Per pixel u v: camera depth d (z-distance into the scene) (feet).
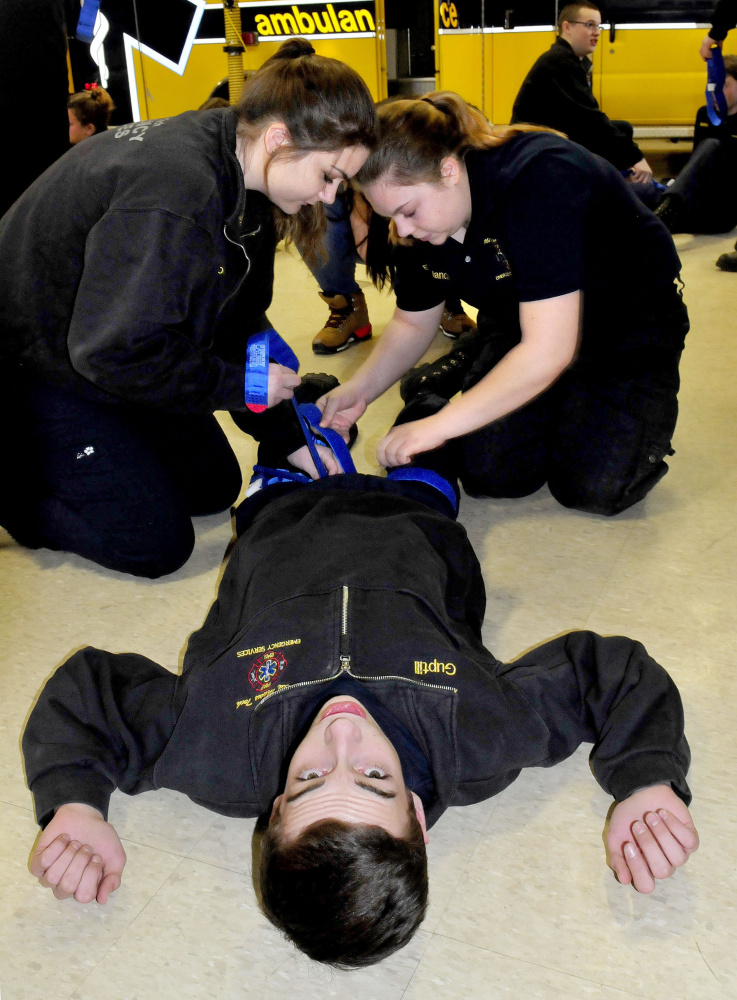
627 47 18.53
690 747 4.75
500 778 4.17
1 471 6.04
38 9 6.43
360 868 3.38
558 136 5.77
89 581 6.41
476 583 5.28
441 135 5.16
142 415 6.50
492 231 5.74
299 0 17.06
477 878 4.15
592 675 4.47
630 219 6.20
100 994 3.74
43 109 6.67
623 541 6.61
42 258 5.10
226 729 4.16
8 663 5.57
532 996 3.64
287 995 3.71
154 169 4.54
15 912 4.09
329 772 3.65
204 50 17.07
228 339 5.80
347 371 9.75
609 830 4.06
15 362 5.58
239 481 7.18
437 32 19.10
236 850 4.37
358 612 4.37
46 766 4.16
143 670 4.66
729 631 5.58
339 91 4.42
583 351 6.81
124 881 4.22
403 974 3.76
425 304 6.74
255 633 4.37
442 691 4.14
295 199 4.76
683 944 3.82
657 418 6.67
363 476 5.57
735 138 14.92
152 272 4.54
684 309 6.86
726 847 4.22
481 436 6.99
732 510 6.92
